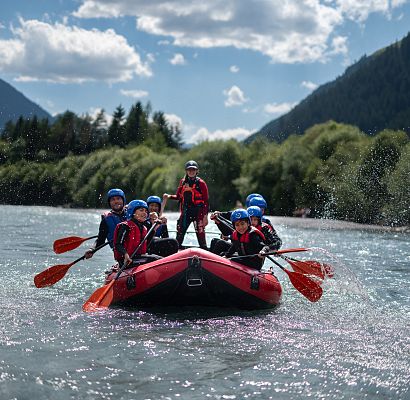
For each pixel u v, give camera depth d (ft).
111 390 14.06
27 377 14.65
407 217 88.22
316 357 17.04
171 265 22.66
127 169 197.88
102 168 203.62
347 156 116.98
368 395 14.11
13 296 25.72
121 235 24.50
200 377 15.12
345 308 24.62
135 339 18.67
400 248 51.70
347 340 19.07
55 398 13.44
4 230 70.03
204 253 23.02
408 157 92.89
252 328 20.58
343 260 41.98
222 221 30.27
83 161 238.07
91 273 33.88
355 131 133.08
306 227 83.30
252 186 135.85
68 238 28.37
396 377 15.39
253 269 24.14
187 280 22.39
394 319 22.50
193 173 31.71
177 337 19.08
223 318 22.20
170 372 15.46
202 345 18.15
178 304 23.21
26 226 79.71
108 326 20.40
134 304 23.58
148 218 28.53
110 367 15.72
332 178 112.78
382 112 622.13
